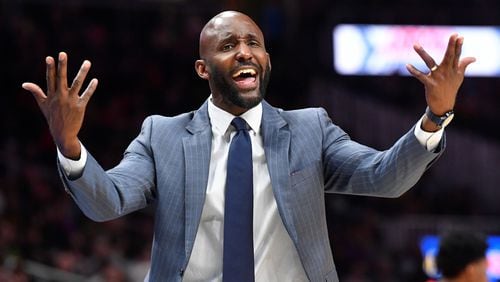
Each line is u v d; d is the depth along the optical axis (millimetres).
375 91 45531
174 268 7613
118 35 43406
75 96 7062
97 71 41656
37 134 38250
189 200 7668
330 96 44469
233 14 7949
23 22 41125
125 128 39875
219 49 7793
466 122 44500
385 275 33219
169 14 44875
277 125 7938
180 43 44250
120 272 26281
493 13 47000
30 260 26500
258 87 7785
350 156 7801
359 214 37125
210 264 7641
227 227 7574
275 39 45656
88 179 7180
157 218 7801
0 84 39281
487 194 42969
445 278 10305
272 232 7676
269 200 7723
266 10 45844
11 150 35500
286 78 44500
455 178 43156
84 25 42844
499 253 34781
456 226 37250
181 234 7652
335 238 35000
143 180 7777
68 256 26969
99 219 7496
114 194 7422
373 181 7594
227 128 7910
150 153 7969
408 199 40625
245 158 7754
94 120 39500
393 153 7438
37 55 40500
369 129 44000
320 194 7797
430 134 7238
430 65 7180
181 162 7840
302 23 46812
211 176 7785
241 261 7504
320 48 46344
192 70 43656
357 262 33656
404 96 45438
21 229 28359
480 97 46000
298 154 7820
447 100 7160
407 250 35125
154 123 8148
